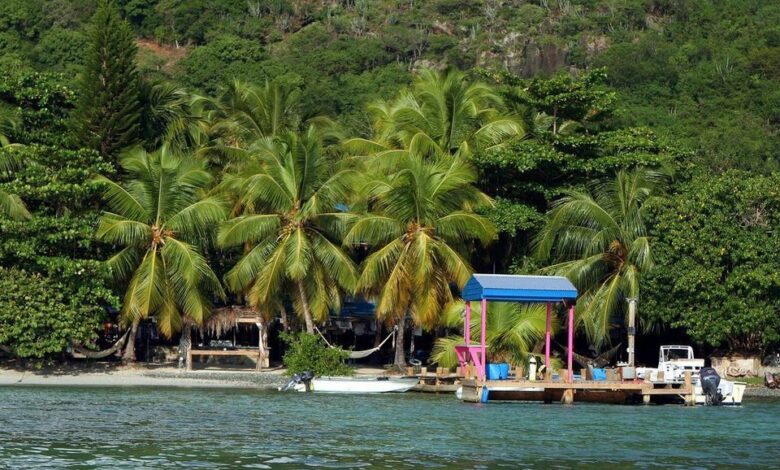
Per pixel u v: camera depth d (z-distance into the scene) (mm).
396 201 62469
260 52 168750
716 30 160500
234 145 77750
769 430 42656
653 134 74688
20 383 61750
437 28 197250
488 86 75750
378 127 74562
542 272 64938
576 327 66125
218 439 37312
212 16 193125
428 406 50469
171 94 78250
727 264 65125
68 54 159125
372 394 57625
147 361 72312
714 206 64438
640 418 46875
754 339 68125
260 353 68625
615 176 67938
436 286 62375
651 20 181625
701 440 39312
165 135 76125
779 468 32844
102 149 69812
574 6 195500
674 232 63562
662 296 64438
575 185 68750
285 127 77750
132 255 65500
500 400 54000
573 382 52375
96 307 62750
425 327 62438
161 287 64125
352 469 31219
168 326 64188
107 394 55500
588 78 72188
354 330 76188
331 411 47562
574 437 39562
